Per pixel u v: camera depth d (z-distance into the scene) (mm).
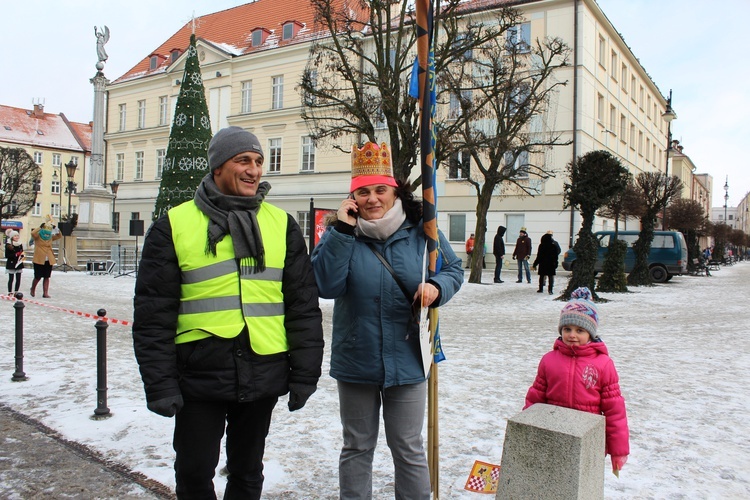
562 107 27281
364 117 15242
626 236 23188
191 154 14836
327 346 8430
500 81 17531
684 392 5879
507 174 19047
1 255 34375
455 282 2977
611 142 32719
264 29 36031
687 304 14438
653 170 46625
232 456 2703
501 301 14609
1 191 42719
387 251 2910
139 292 2443
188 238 2512
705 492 3518
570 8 27125
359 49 15766
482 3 24422
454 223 29906
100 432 4566
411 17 15031
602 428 2295
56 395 5586
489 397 5594
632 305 14188
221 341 2467
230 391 2447
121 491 3523
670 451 4203
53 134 66188
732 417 5039
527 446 2195
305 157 33594
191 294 2504
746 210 138375
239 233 2547
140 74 41906
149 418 4918
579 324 3170
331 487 3604
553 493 2129
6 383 6020
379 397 2990
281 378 2588
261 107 34938
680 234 22578
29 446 4258
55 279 20203
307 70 16906
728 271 35719
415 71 2938
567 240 27172
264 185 2754
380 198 2902
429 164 2928
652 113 45719
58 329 9570
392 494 3502
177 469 2520
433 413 3049
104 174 43188
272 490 3555
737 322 11281
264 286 2578
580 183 14727
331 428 4715
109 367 6824
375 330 2855
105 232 30172
